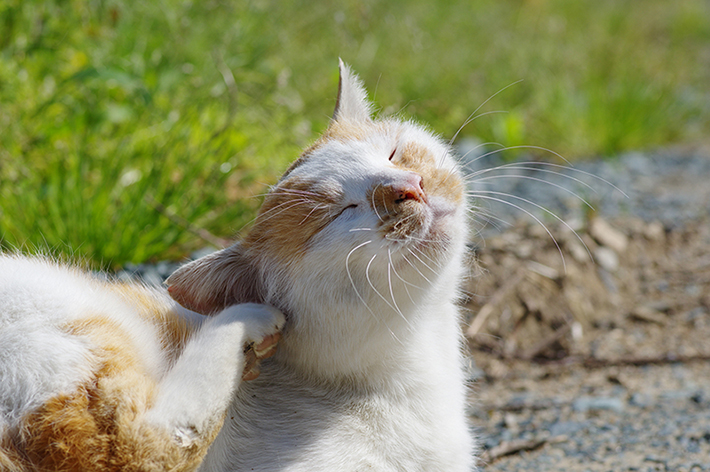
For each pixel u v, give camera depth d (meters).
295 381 2.37
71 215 3.61
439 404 2.41
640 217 5.49
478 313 4.05
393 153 2.41
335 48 6.27
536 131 7.33
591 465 2.80
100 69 4.19
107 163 3.98
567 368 3.86
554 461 2.89
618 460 2.81
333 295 2.21
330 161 2.31
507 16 9.83
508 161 6.75
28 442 1.87
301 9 6.41
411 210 2.11
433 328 2.47
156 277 3.56
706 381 3.57
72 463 1.85
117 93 4.70
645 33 12.16
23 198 3.64
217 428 1.98
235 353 2.02
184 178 3.94
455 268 2.46
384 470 2.25
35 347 1.93
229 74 4.44
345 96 2.81
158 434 1.88
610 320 4.36
